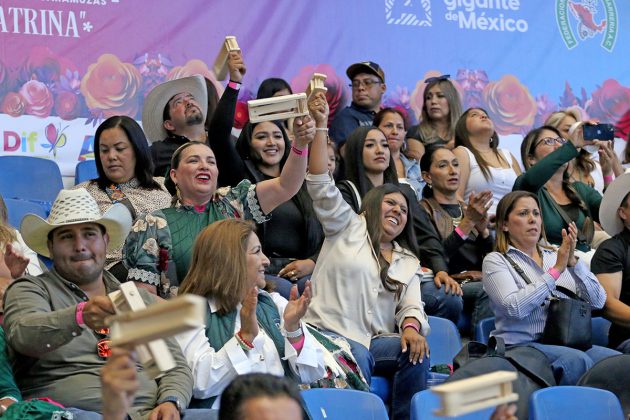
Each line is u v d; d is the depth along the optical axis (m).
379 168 11.29
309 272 10.52
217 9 13.06
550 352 9.59
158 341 3.97
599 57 15.02
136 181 10.59
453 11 14.34
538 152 13.36
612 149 13.64
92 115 12.32
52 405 6.73
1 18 12.07
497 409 4.62
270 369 7.72
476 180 13.06
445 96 13.75
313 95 9.41
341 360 8.67
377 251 9.77
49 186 11.76
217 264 7.86
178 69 12.78
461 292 11.13
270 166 11.32
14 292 7.30
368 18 13.87
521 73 14.60
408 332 9.52
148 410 7.21
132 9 12.60
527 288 9.91
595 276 10.64
